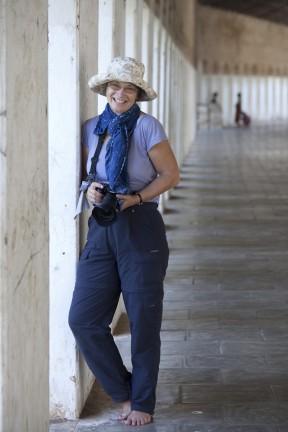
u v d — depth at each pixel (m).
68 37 5.41
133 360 5.49
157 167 5.29
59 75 5.44
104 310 5.43
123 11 8.12
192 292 8.97
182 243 11.77
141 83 5.15
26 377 4.36
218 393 6.07
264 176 20.84
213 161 25.17
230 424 5.52
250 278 9.62
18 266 4.14
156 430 5.44
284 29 57.31
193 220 13.85
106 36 7.27
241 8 49.81
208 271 9.98
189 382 6.29
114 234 5.25
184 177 20.58
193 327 7.71
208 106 45.66
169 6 16.98
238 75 52.19
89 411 5.86
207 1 45.91
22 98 4.12
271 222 13.66
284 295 8.84
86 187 5.34
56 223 5.61
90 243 5.38
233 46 51.41
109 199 5.03
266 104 55.72
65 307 5.66
